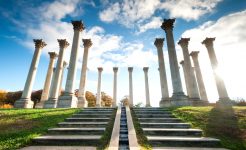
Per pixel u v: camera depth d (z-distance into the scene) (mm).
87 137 9062
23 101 28484
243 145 8969
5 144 8359
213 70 30781
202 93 38812
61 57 32938
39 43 33531
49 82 37344
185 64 34438
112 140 8797
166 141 8750
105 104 70125
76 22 29625
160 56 34781
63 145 8609
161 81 33531
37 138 8945
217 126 11844
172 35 29125
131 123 12195
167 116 14633
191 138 9125
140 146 8367
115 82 47781
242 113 14688
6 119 13727
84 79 33594
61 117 14391
